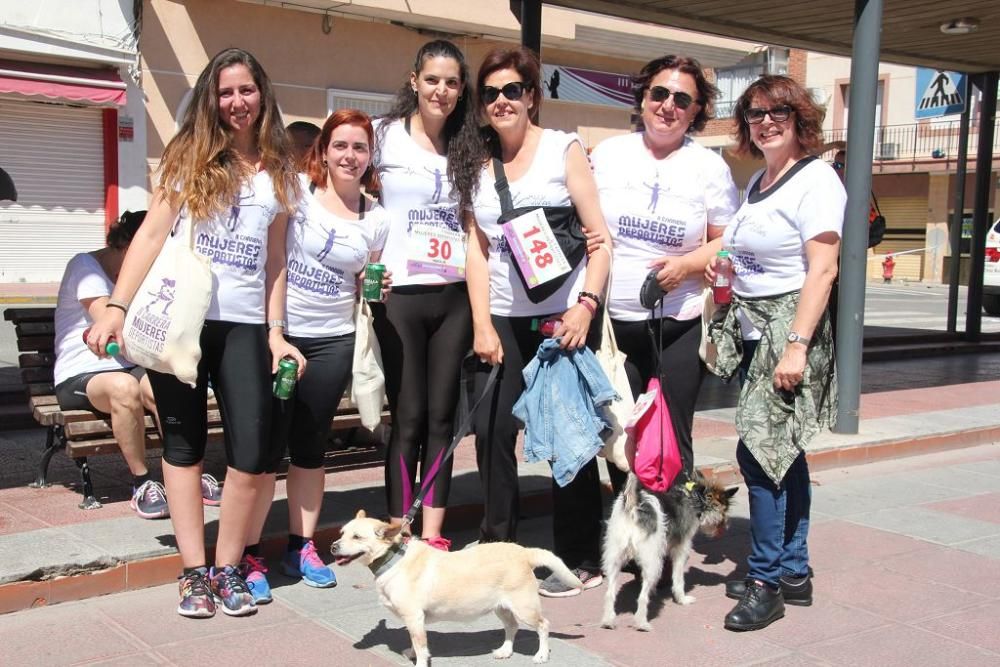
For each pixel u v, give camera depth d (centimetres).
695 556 530
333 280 452
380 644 398
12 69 1409
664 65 461
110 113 1575
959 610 450
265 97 417
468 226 467
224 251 409
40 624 408
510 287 459
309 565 468
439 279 460
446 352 469
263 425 421
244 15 1623
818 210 414
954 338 1457
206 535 487
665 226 464
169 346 390
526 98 450
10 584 417
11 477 612
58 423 540
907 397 994
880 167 3550
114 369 552
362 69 1766
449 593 364
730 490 475
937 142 3412
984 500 648
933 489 676
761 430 422
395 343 466
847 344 769
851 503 637
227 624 414
